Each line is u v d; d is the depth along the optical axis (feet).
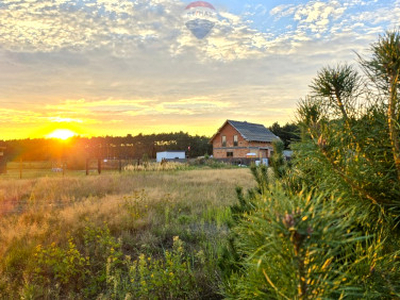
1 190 34.81
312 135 5.29
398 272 4.06
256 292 3.61
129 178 48.85
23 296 10.48
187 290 11.30
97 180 43.21
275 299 3.42
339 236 2.79
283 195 3.12
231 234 8.75
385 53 4.71
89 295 11.50
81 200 29.84
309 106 5.97
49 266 13.47
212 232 18.43
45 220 20.31
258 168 11.00
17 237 16.29
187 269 12.46
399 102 4.81
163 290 11.25
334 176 4.97
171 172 68.44
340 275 3.42
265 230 3.29
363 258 3.82
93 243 16.33
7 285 11.61
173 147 220.23
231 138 139.74
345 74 5.56
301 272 2.72
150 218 21.70
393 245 4.73
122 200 27.22
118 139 218.38
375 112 5.06
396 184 4.68
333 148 4.91
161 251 16.14
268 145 143.13
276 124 155.63
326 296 2.93
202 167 100.22
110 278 11.27
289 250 2.67
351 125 5.23
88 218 19.57
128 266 13.08
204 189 36.68
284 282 3.11
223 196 32.40
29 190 36.04
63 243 16.16
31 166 112.06
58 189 35.86
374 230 4.88
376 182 4.65
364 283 3.80
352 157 5.00
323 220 2.73
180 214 24.04
